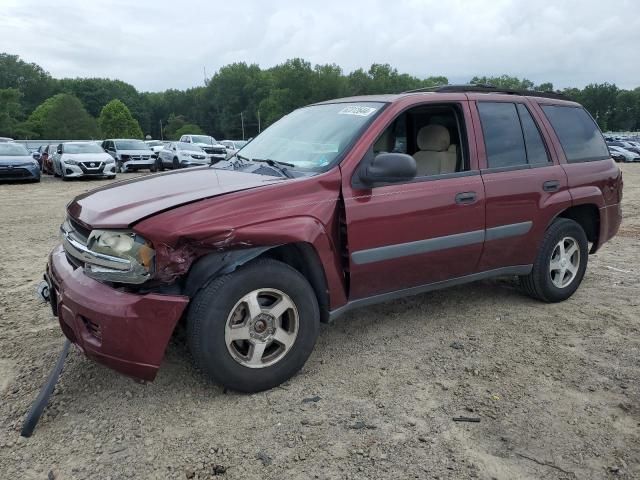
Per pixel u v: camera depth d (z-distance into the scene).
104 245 2.93
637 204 12.15
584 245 4.95
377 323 4.37
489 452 2.73
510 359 3.74
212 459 2.67
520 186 4.31
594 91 130.25
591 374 3.54
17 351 3.84
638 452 2.74
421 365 3.64
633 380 3.46
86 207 3.25
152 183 3.62
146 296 2.86
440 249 3.89
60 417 3.02
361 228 3.48
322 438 2.82
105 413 3.05
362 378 3.45
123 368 2.90
